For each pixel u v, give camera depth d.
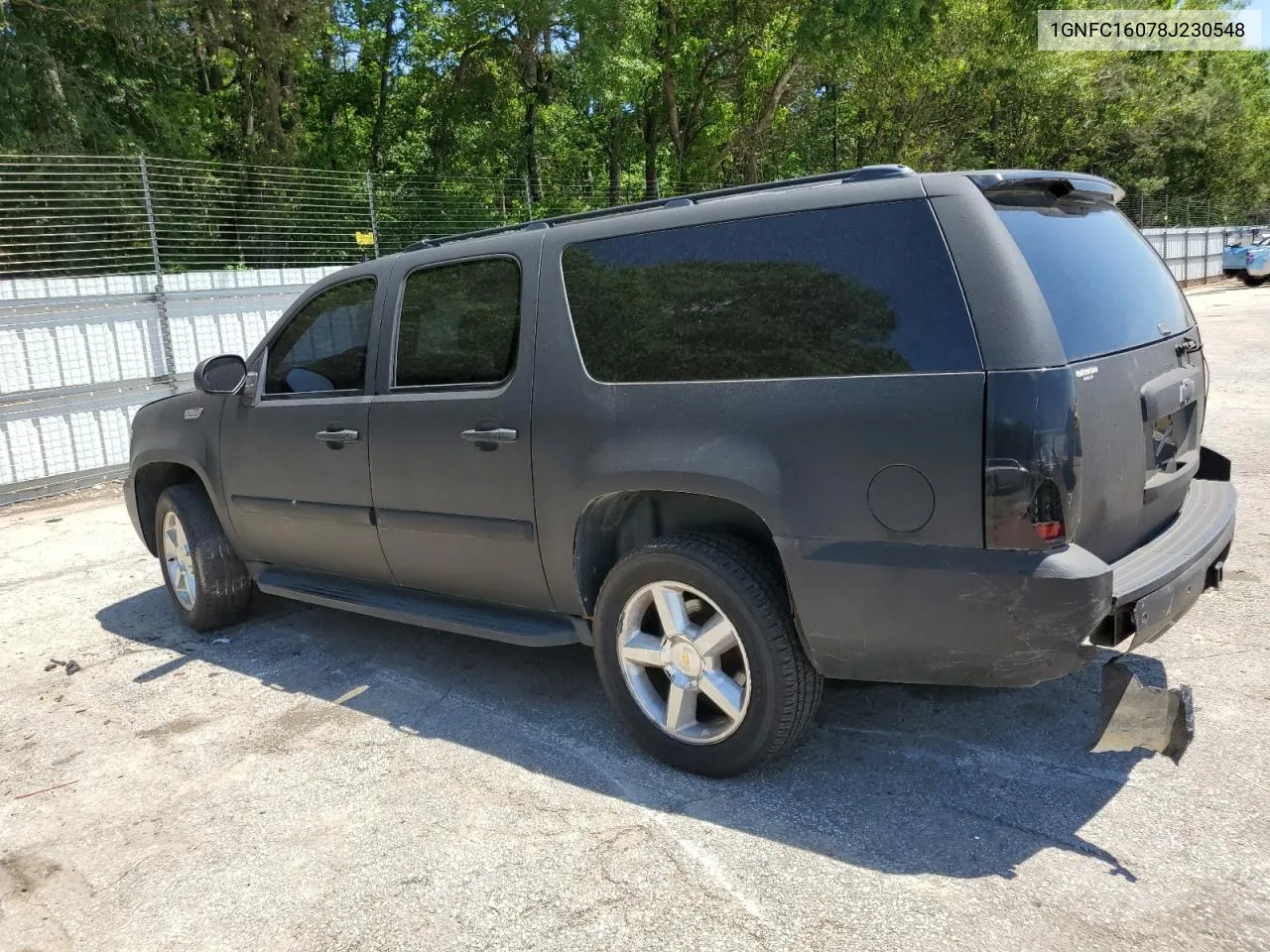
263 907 2.70
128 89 17.97
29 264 11.22
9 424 9.69
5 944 2.64
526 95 24.80
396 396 3.93
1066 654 2.54
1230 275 30.00
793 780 3.16
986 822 2.85
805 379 2.82
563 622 3.64
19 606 6.01
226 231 13.00
